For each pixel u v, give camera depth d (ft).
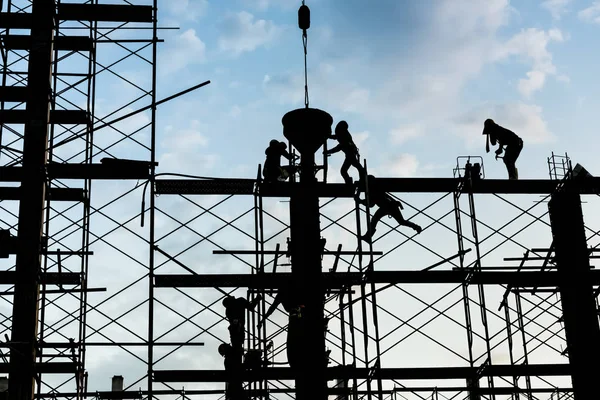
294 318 75.41
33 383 78.54
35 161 83.87
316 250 77.51
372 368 80.84
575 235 88.74
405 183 86.48
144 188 83.61
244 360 84.64
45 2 88.99
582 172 90.27
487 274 86.12
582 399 85.51
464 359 83.92
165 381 80.59
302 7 82.38
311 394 73.72
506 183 88.38
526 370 85.92
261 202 82.53
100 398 87.04
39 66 86.94
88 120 92.48
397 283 85.25
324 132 80.48
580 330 86.94
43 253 83.92
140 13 91.30
